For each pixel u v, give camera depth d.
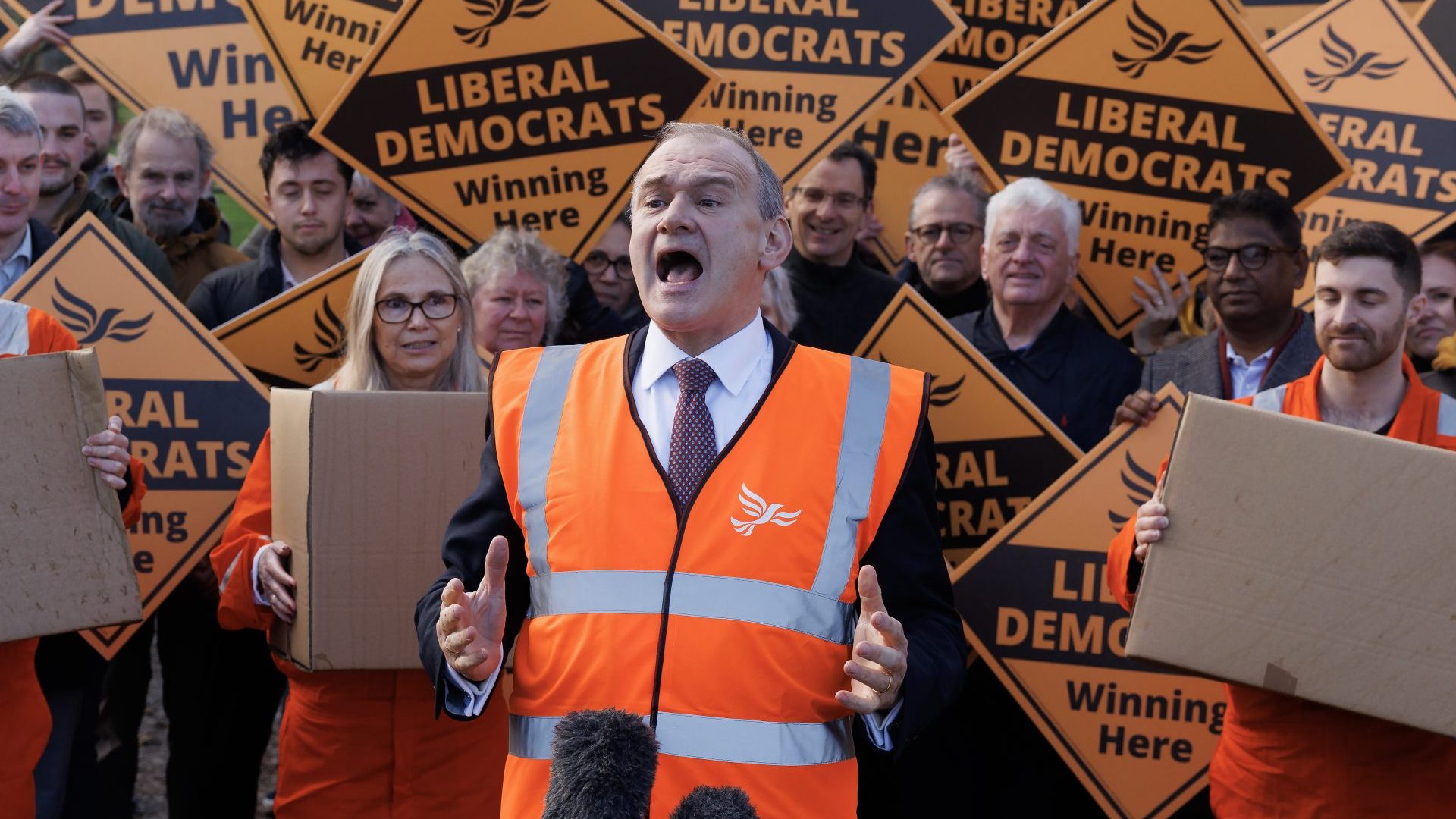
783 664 2.33
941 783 4.36
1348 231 3.47
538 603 2.44
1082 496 4.02
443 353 3.74
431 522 3.37
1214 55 4.74
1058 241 4.60
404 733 3.48
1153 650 3.07
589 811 1.38
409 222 5.67
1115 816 4.00
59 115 5.12
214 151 5.41
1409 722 2.94
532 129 4.60
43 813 3.81
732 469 2.42
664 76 4.57
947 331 4.30
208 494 4.20
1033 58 4.82
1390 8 5.07
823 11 4.73
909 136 6.12
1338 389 3.57
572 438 2.51
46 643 3.91
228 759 4.56
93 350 3.18
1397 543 2.94
